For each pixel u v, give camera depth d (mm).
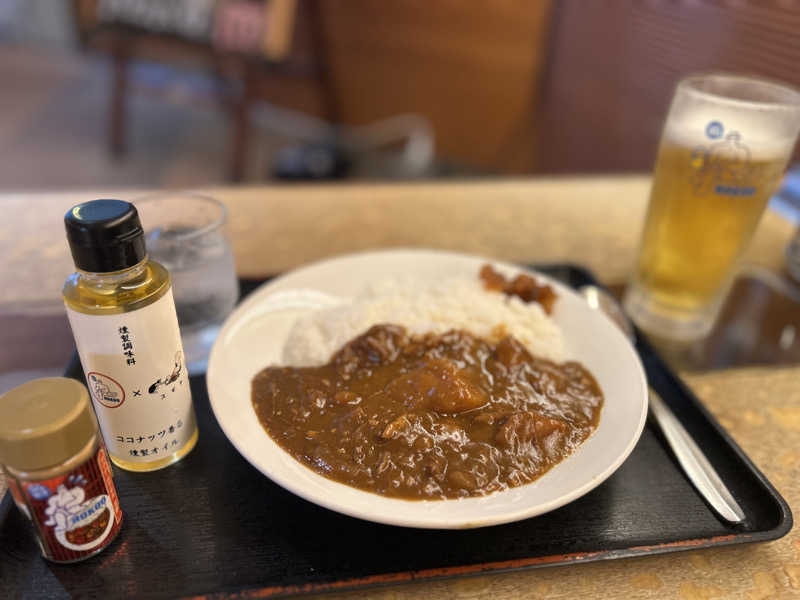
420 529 302
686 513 318
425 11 1541
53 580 275
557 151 1512
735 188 405
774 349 473
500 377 372
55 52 2426
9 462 247
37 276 519
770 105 384
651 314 487
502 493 294
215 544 294
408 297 427
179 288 390
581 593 286
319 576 279
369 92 1755
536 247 617
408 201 715
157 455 326
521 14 1427
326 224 646
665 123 436
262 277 521
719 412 401
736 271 463
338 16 1658
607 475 292
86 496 268
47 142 1786
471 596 283
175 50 1456
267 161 1760
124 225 259
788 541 314
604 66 1316
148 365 294
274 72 1530
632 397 347
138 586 273
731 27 1054
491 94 1571
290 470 299
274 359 388
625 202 736
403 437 320
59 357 423
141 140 1841
